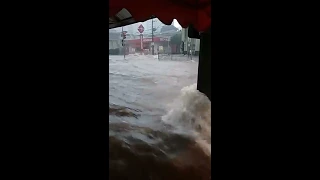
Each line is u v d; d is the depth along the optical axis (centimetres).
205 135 556
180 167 426
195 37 730
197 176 412
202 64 778
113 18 735
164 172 411
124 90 1082
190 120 629
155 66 1977
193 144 504
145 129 573
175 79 1384
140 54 3206
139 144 480
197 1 467
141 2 416
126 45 3291
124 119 652
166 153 462
